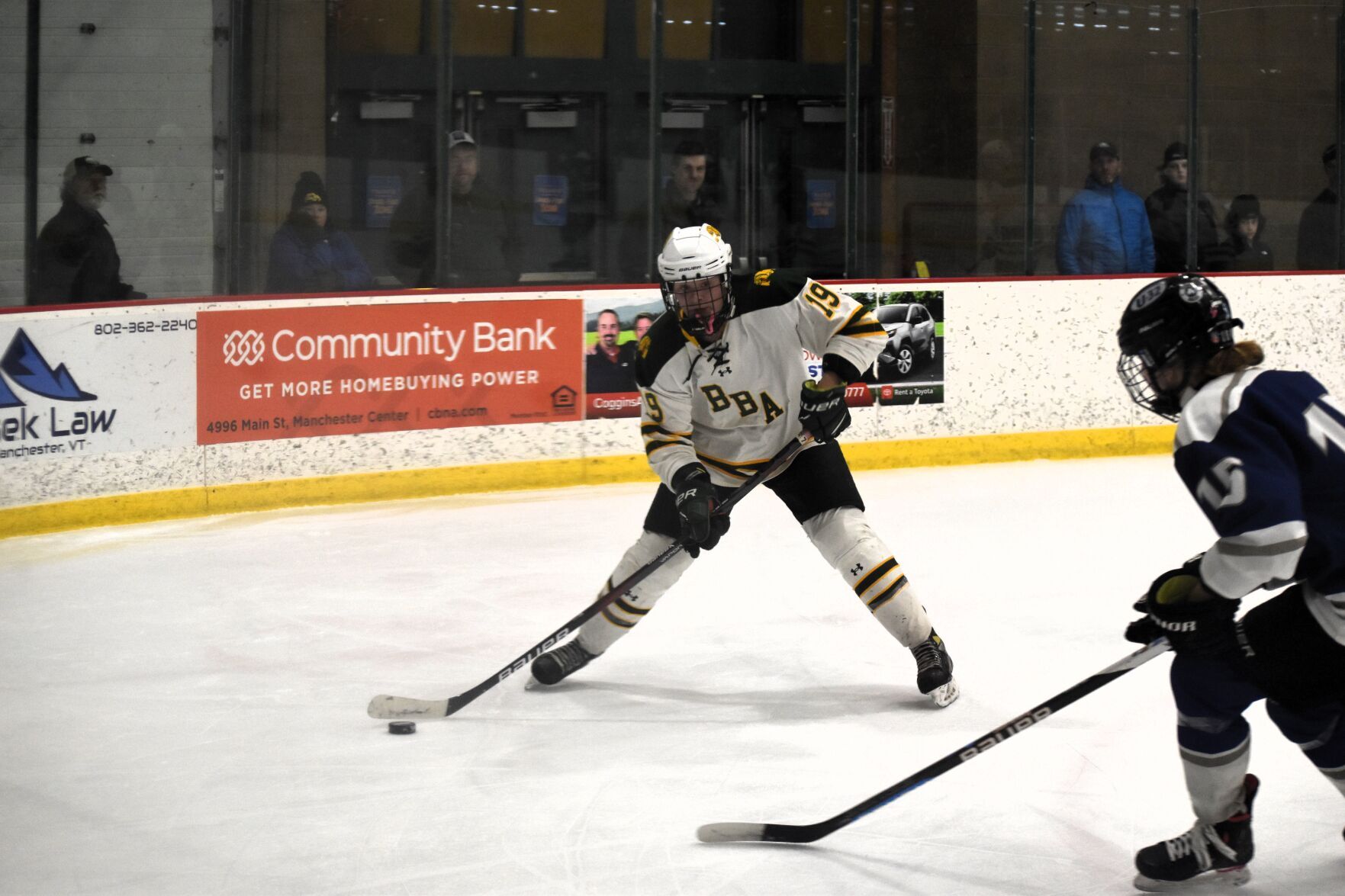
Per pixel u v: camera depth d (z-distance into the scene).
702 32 16.45
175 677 8.38
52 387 11.98
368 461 13.58
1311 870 5.60
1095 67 17.30
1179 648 4.98
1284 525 4.44
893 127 16.78
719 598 10.03
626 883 5.59
